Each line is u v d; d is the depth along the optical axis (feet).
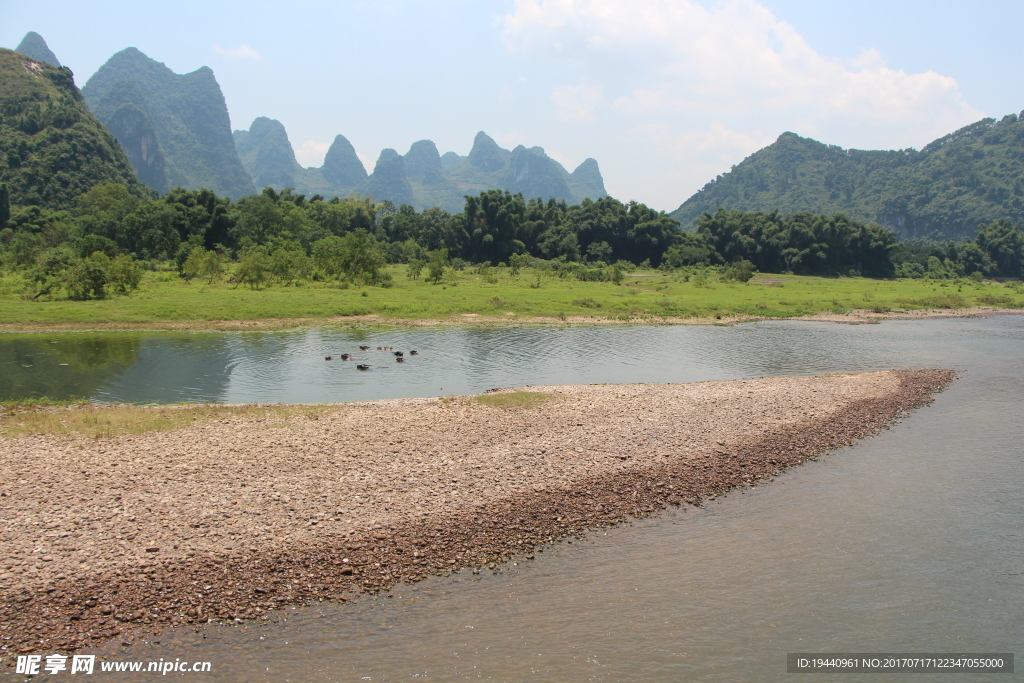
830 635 34.30
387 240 384.47
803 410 74.74
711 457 58.34
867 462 59.00
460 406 71.56
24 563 36.78
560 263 321.52
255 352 107.65
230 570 37.27
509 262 358.84
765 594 37.73
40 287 159.02
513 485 50.24
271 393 80.94
